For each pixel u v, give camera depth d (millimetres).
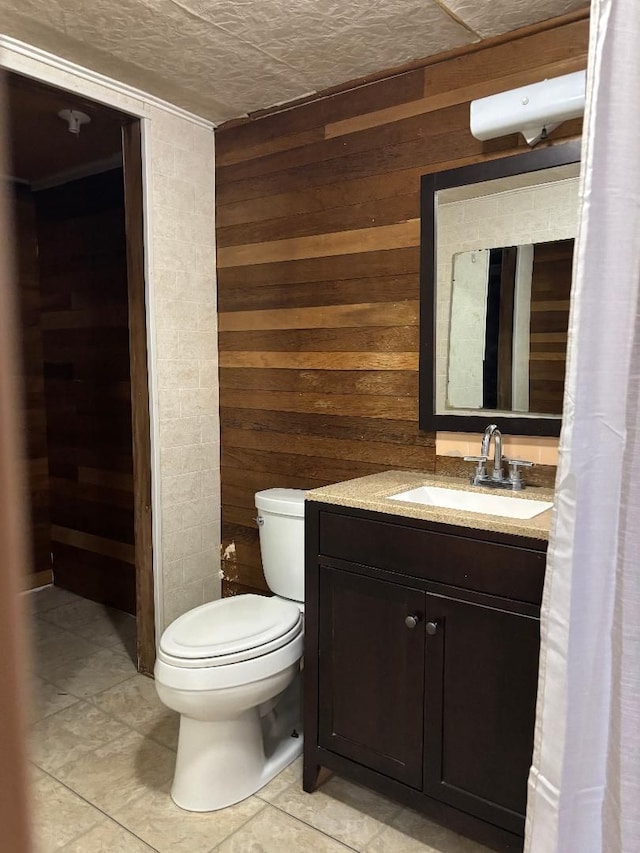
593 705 996
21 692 312
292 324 2453
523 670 1503
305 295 2406
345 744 1831
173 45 1955
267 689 1813
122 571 3262
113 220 3066
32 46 1964
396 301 2170
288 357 2479
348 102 2234
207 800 1822
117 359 3139
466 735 1606
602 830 981
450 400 2066
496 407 1985
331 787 1944
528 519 1543
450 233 2021
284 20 1806
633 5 917
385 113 2150
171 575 2568
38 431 3566
